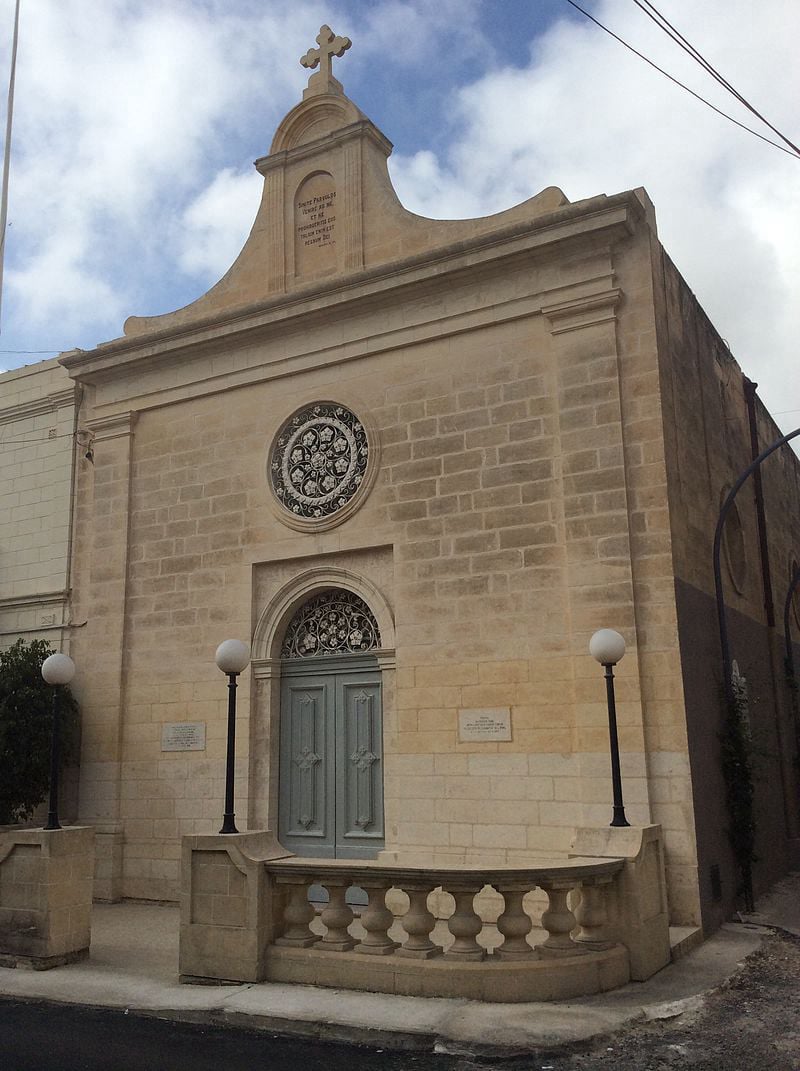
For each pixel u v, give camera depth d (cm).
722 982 741
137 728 1272
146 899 1215
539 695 1002
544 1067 576
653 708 944
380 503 1140
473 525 1075
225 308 1336
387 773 1086
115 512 1355
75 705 1307
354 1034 630
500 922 725
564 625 1004
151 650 1285
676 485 1015
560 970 696
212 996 721
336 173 1284
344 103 1298
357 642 1160
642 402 1007
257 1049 616
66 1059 597
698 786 940
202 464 1297
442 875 719
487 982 688
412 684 1076
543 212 1111
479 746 1023
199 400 1321
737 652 1223
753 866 1126
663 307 1062
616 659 823
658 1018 657
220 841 783
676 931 873
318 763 1148
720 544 1142
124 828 1250
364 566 1147
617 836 779
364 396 1181
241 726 1181
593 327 1042
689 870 902
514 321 1098
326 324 1223
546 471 1045
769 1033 631
